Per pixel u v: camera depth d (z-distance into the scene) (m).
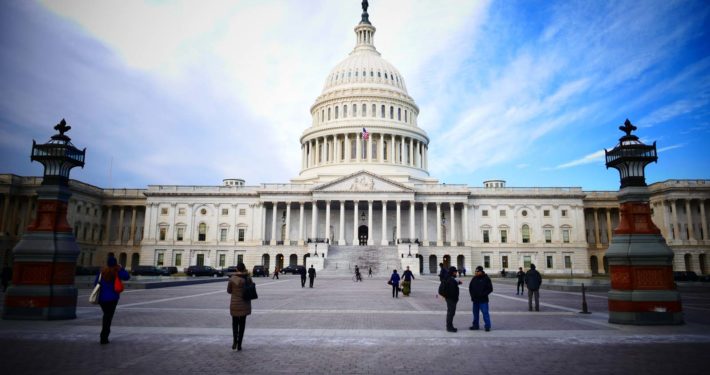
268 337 16.94
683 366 12.79
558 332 18.08
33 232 21.08
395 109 125.00
